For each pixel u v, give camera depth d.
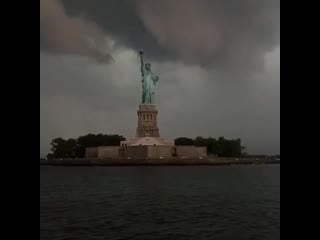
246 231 41.09
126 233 40.31
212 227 43.44
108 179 134.75
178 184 110.50
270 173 173.25
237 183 113.62
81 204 64.56
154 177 145.00
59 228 42.81
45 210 56.81
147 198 73.88
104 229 42.28
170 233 40.28
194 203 65.19
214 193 83.44
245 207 59.69
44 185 107.88
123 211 55.81
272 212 54.12
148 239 37.62
